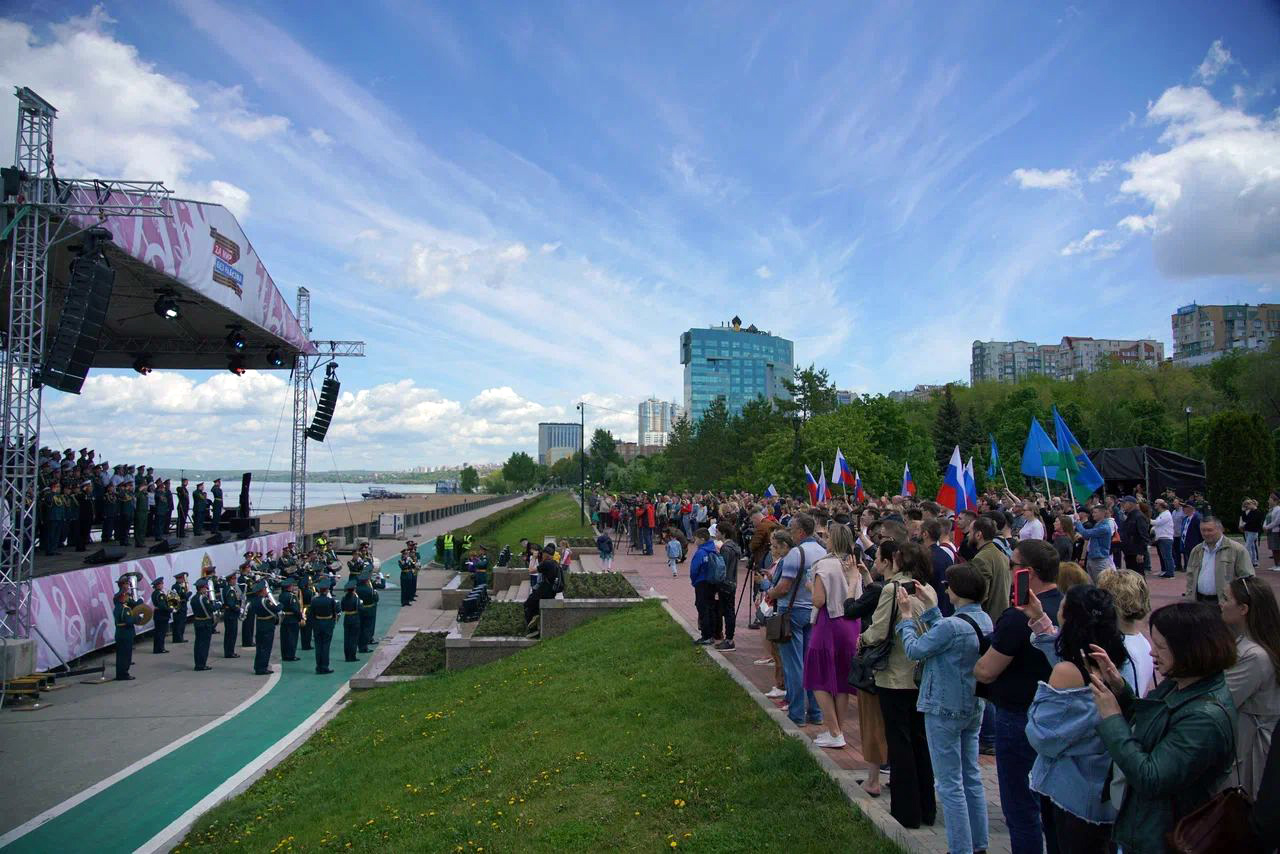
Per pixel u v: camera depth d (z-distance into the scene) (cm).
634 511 3350
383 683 1566
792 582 821
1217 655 342
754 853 559
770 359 19425
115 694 1572
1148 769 340
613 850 613
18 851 856
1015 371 16138
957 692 505
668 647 1265
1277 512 1966
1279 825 292
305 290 3334
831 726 727
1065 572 573
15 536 1606
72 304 1603
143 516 2502
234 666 1852
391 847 718
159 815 956
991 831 580
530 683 1247
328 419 3388
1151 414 6166
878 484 4856
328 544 3750
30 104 1584
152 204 1789
